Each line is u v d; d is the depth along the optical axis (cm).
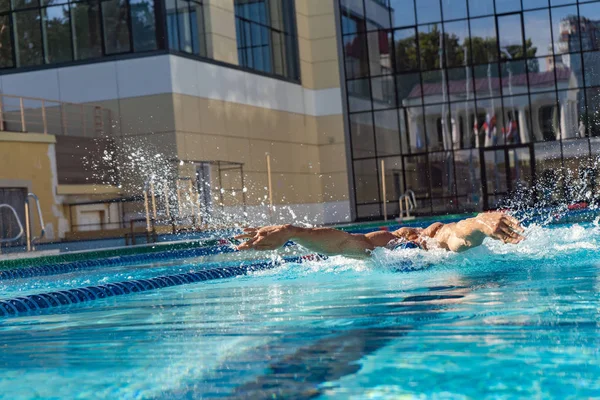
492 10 1934
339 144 2108
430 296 305
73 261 813
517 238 348
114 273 635
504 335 216
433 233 418
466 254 416
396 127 2028
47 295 409
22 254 804
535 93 1909
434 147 1992
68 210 1472
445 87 1978
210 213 1641
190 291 415
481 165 1945
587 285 304
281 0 2048
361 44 2066
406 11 2006
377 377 180
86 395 183
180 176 1563
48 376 206
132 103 1592
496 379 173
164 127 1578
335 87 2116
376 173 2053
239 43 1844
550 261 393
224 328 267
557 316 239
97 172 1548
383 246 421
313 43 2133
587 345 198
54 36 1633
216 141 1700
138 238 1312
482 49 1947
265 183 1878
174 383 188
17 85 1639
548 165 1895
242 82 1819
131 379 196
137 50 1593
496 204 1925
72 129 1603
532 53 1911
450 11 1970
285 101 1994
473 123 1955
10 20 1647
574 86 1883
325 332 242
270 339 237
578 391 161
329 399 166
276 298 342
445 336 221
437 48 1984
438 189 1986
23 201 1395
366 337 229
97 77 1606
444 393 165
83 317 335
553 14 1895
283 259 593
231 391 177
